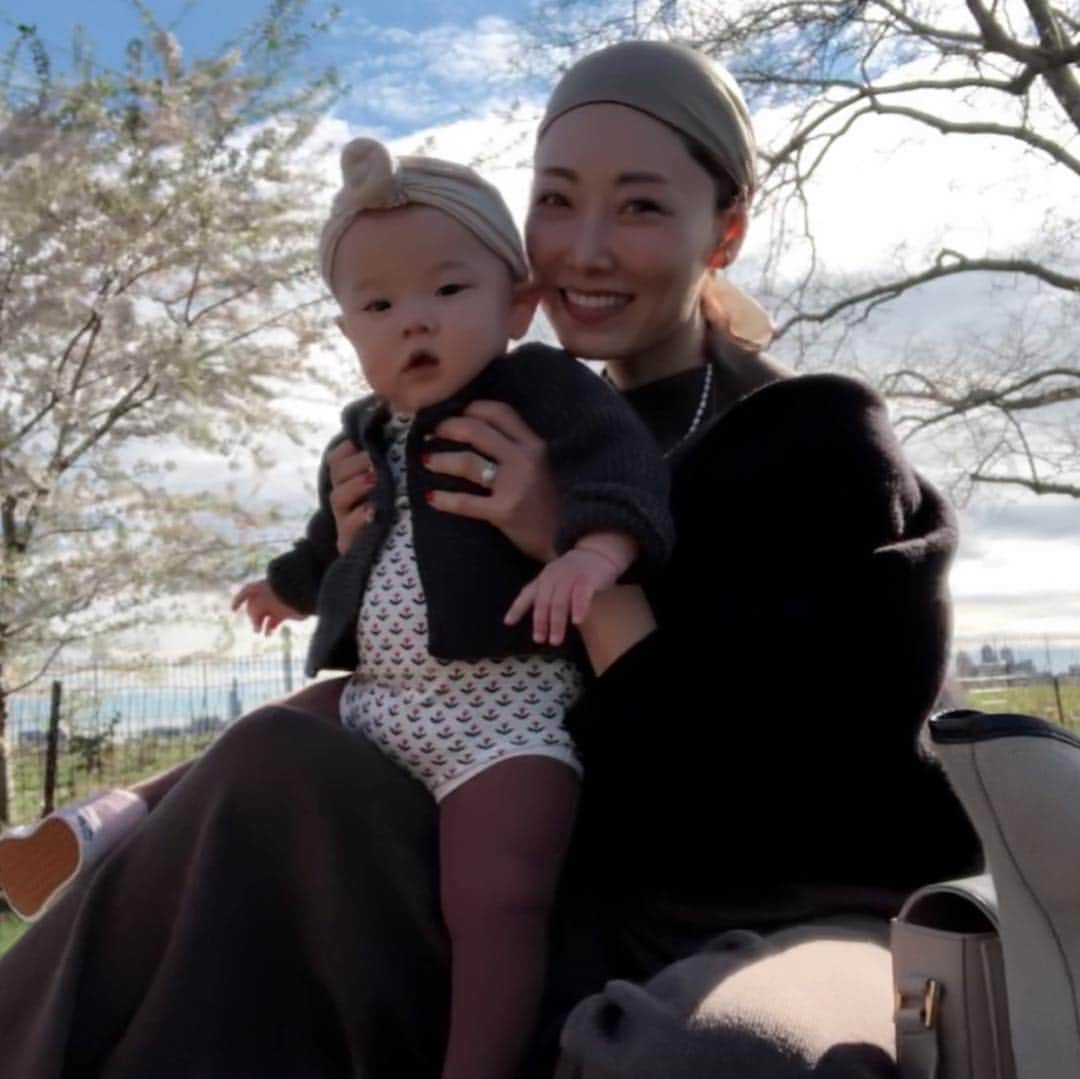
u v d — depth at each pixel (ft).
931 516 5.68
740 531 5.41
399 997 5.08
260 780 4.96
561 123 6.18
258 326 38.50
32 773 39.27
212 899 4.87
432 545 5.53
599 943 5.40
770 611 5.14
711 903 5.32
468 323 5.73
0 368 36.60
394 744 5.47
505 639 5.40
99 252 36.58
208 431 37.14
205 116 37.99
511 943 5.04
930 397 44.27
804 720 5.03
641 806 5.26
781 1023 4.13
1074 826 3.92
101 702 38.60
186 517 37.78
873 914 5.38
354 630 5.76
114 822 5.44
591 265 6.03
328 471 6.46
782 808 5.17
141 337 36.70
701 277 6.30
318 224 38.11
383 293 5.78
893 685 5.16
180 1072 4.75
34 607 35.70
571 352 6.25
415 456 5.75
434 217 5.72
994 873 4.11
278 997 4.99
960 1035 4.22
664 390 6.30
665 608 5.51
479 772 5.27
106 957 4.98
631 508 5.13
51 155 35.99
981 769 4.01
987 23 40.45
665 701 5.10
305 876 4.98
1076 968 3.99
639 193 6.02
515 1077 4.94
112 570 36.50
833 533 5.28
